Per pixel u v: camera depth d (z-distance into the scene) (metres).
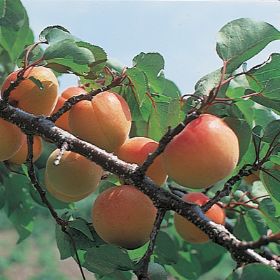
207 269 0.82
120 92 0.60
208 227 0.46
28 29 0.70
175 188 0.72
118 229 0.52
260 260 0.44
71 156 0.56
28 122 0.52
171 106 0.53
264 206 0.65
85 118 0.54
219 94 0.53
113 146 0.54
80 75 0.56
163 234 0.71
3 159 0.56
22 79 0.52
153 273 0.50
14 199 0.78
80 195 0.58
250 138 0.54
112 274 0.53
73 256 0.56
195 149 0.48
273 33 0.53
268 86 0.53
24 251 3.22
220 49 0.53
